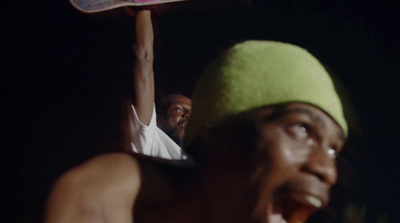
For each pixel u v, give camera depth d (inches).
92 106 233.8
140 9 122.0
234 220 51.1
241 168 51.0
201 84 55.0
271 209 50.3
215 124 52.6
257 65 52.7
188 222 52.5
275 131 50.8
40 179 230.2
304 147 50.8
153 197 52.7
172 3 118.6
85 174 51.9
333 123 51.9
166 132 141.3
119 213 50.9
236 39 206.2
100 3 104.5
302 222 50.5
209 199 52.1
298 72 52.2
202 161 53.1
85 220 49.8
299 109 50.9
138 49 121.3
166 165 54.5
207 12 208.2
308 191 49.6
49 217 49.7
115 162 53.2
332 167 50.6
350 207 53.2
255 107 51.5
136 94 115.3
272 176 50.1
